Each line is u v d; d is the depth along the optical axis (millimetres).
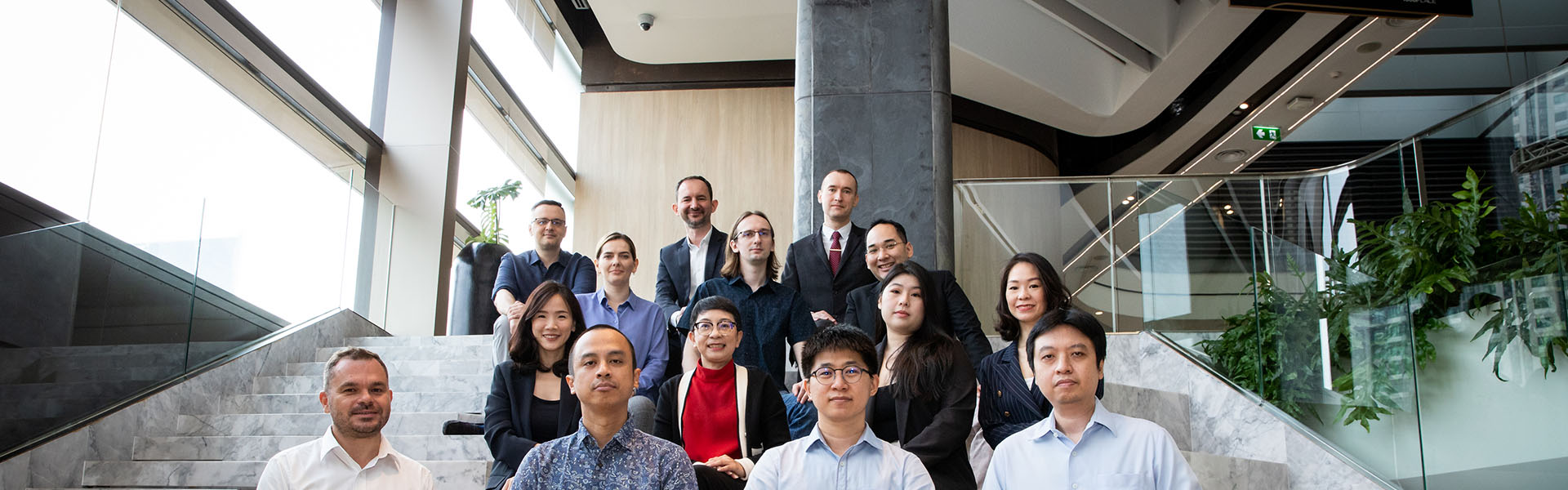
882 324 4070
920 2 6359
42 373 4539
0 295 4309
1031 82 12500
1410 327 4199
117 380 5035
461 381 5883
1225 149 15898
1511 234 5613
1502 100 7879
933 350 3605
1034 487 2959
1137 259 7078
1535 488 4266
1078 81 13141
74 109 5824
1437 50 14578
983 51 11883
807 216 6035
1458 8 8461
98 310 4918
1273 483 4809
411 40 9461
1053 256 7078
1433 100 15742
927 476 3018
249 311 6215
